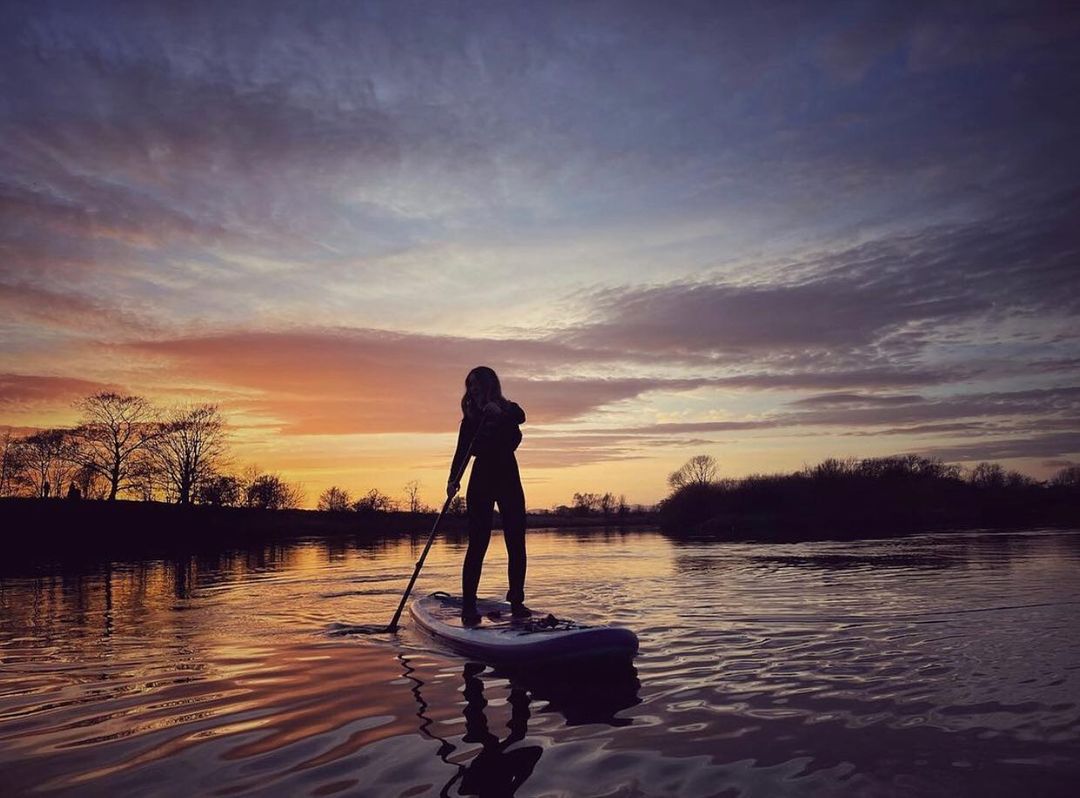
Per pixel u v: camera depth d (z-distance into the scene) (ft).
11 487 163.32
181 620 22.02
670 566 45.52
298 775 8.34
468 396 18.88
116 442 168.86
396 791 7.80
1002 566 37.11
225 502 172.04
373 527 172.45
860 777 8.07
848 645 16.21
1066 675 12.80
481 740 9.64
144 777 8.32
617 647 14.70
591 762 8.70
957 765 8.41
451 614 19.81
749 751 9.04
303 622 21.35
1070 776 8.00
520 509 18.45
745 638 17.43
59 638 18.70
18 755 9.16
